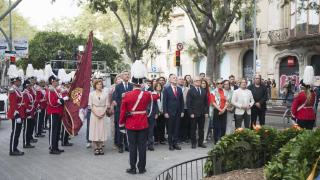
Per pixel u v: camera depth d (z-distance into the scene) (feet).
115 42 167.02
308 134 16.20
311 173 14.79
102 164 34.73
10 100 38.27
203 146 43.04
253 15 109.19
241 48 127.65
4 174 31.04
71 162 35.63
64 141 44.57
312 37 105.70
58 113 39.73
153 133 42.65
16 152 38.83
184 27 147.54
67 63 107.04
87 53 41.39
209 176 22.04
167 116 41.42
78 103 40.88
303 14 108.47
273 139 22.77
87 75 41.01
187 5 67.51
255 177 20.54
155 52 123.44
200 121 42.93
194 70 146.30
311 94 37.19
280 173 16.03
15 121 38.37
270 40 117.60
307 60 110.11
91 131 38.73
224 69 135.03
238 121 44.32
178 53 73.67
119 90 40.65
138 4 78.23
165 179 20.10
